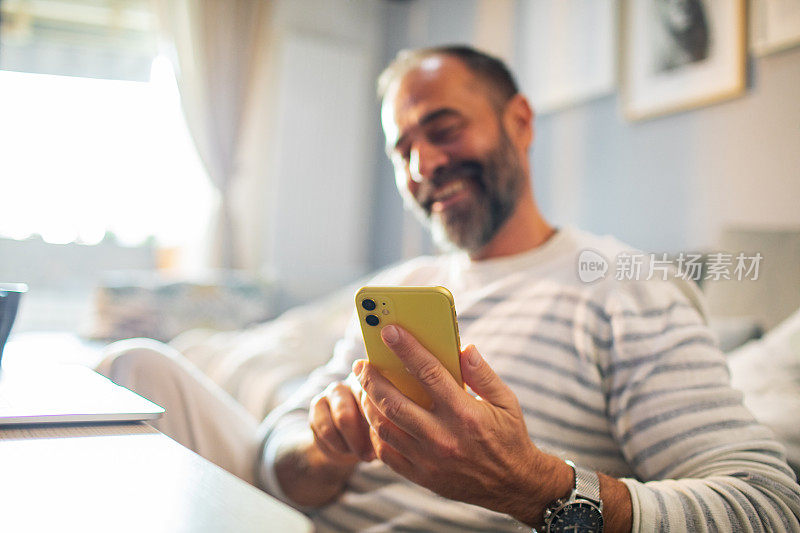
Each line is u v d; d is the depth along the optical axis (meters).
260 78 3.75
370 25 4.06
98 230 3.62
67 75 3.53
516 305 0.87
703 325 0.77
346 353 1.02
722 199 1.94
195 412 0.93
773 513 0.57
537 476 0.56
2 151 3.44
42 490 0.33
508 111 1.01
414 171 1.01
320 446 0.71
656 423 0.69
